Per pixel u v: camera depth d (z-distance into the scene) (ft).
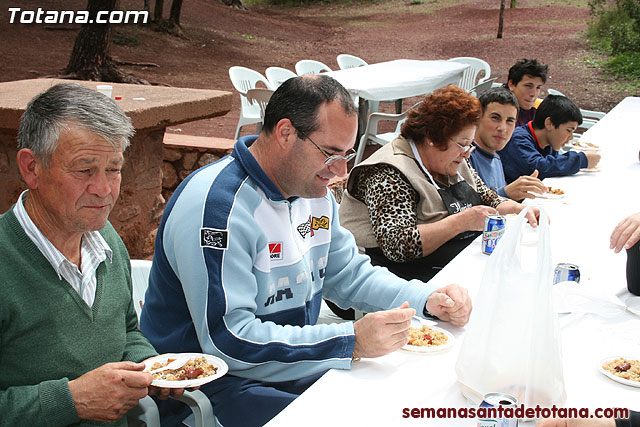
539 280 5.11
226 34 68.64
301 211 7.28
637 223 7.82
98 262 6.23
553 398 5.18
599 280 8.32
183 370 5.92
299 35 75.31
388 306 7.70
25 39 53.11
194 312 6.50
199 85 48.52
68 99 5.52
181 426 6.95
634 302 7.50
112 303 6.34
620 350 6.48
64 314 5.86
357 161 25.40
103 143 5.56
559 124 15.46
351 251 8.17
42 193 5.65
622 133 19.11
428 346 6.49
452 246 10.49
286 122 6.57
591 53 59.26
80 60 43.50
